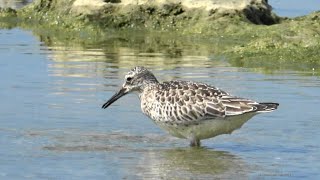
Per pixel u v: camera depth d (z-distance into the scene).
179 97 13.74
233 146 13.87
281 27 24.38
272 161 12.97
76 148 13.42
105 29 26.22
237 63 20.89
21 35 24.66
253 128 14.90
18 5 30.03
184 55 21.94
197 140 13.80
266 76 19.22
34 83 17.83
